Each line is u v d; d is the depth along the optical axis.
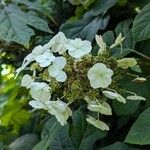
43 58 0.34
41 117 0.57
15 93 0.60
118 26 0.44
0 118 0.63
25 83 0.35
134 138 0.35
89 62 0.34
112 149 0.41
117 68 0.35
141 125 0.36
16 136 0.60
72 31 0.47
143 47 0.43
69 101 0.35
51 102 0.35
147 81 0.40
